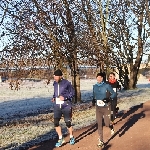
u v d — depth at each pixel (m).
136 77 35.62
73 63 20.70
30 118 15.96
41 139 9.43
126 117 12.48
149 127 9.80
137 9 27.70
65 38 19.00
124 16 27.66
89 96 30.25
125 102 19.52
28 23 16.31
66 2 18.84
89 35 19.98
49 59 17.08
